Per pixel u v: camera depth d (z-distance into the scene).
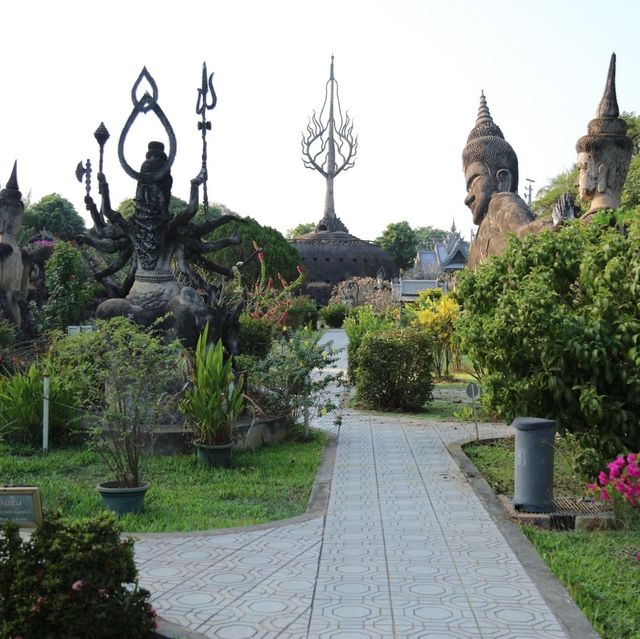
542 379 8.48
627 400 8.19
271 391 12.88
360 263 66.75
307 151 72.06
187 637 4.63
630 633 4.80
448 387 21.31
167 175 12.51
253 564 6.12
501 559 6.31
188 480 9.44
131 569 4.54
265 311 21.12
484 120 24.11
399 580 5.77
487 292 10.10
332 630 4.80
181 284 12.79
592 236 9.70
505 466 10.59
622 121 16.61
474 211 23.34
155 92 12.45
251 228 39.59
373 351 16.77
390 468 10.38
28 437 11.13
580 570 6.00
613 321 8.20
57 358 12.22
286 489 9.12
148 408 8.38
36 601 4.25
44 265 20.39
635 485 6.50
